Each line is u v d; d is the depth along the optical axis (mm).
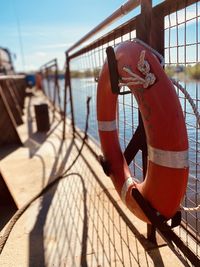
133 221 2662
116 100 2416
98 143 5207
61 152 5070
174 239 2076
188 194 2281
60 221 2756
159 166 1688
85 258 2213
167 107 1635
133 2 2121
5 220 2836
